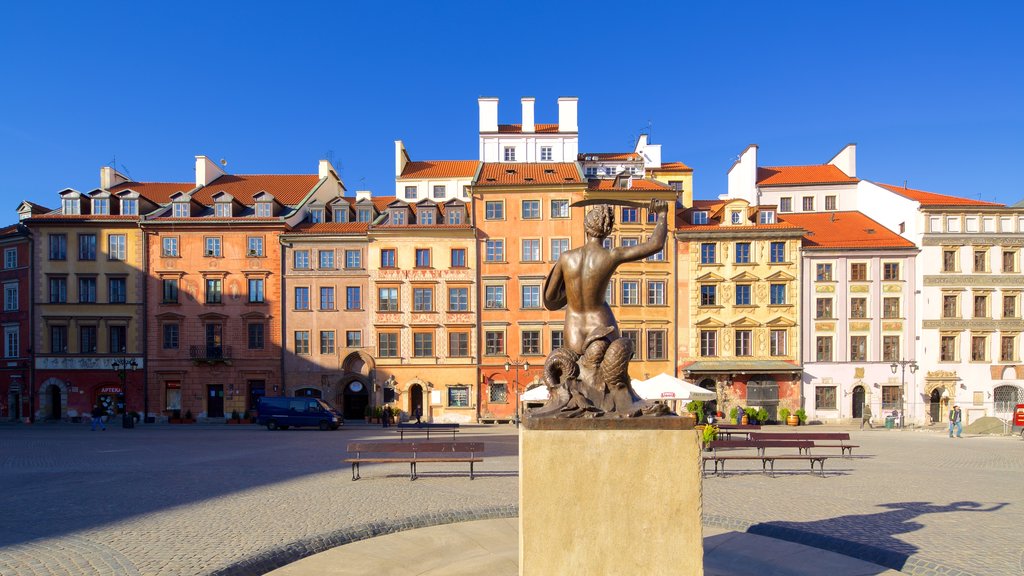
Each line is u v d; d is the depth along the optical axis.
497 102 53.78
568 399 6.49
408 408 41.81
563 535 6.14
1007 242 41.53
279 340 42.19
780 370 40.78
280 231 42.75
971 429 33.84
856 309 41.75
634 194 42.28
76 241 43.00
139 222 42.22
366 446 16.50
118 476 17.23
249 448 25.00
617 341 6.66
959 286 41.34
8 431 34.75
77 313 42.69
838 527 10.84
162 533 10.69
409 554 9.09
